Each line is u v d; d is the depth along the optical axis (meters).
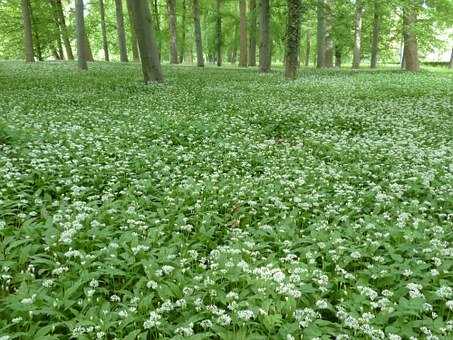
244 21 43.88
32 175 8.32
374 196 7.91
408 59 37.88
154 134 12.05
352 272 5.58
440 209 7.45
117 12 40.25
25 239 5.68
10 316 4.40
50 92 18.81
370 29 47.31
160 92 19.38
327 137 12.19
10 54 52.62
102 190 8.23
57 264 5.22
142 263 5.25
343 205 7.71
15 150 9.71
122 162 9.43
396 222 6.87
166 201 7.54
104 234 6.01
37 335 4.00
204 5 46.31
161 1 54.31
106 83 22.00
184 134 12.13
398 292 4.89
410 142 11.62
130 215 6.74
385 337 4.19
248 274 5.09
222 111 15.51
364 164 9.80
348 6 37.78
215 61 68.56
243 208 7.33
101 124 13.09
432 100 18.78
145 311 4.54
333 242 5.95
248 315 4.18
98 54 79.31
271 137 12.82
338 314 4.38
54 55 51.94
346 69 39.06
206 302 4.80
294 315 4.40
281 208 7.41
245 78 27.19
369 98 19.45
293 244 6.09
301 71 34.66
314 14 42.06
